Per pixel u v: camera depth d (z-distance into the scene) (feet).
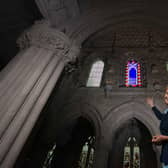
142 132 38.91
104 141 31.50
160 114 10.77
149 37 47.21
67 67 17.30
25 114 11.81
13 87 12.56
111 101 36.68
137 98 36.04
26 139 11.27
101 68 44.24
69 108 37.11
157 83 37.78
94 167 28.84
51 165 37.42
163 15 24.68
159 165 27.63
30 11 20.35
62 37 16.80
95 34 33.19
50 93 13.91
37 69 14.14
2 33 25.44
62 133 37.68
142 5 24.58
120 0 24.38
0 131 10.61
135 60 44.29
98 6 22.99
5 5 20.99
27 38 16.16
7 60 30.27
